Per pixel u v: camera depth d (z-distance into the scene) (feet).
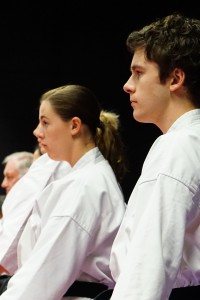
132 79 7.55
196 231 6.78
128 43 7.64
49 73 24.09
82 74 23.06
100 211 9.39
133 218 6.88
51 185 9.95
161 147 7.02
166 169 6.65
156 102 7.32
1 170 25.53
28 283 8.63
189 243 6.83
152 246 6.24
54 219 9.16
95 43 22.80
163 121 7.45
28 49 24.49
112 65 22.40
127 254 6.47
